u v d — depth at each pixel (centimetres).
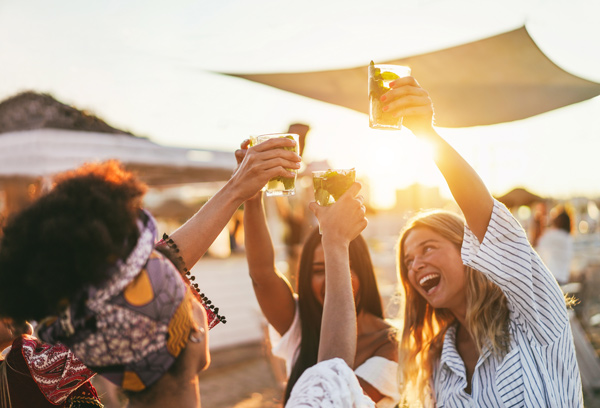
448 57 371
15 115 668
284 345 214
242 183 135
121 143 671
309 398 107
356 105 462
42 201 93
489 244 154
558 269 727
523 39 337
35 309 92
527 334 167
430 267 184
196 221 133
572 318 595
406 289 203
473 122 438
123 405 106
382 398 178
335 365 113
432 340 198
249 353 782
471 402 171
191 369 101
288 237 798
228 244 884
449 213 191
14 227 91
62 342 96
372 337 194
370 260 203
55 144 627
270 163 133
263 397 582
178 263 113
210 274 809
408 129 145
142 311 92
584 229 1920
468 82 395
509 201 1452
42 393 131
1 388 131
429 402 192
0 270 90
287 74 422
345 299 127
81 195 92
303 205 813
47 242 87
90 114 682
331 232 133
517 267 155
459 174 144
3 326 138
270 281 201
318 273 203
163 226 941
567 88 382
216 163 750
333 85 436
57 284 87
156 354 95
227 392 601
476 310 175
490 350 170
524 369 163
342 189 144
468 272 181
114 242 90
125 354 93
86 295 89
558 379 163
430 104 137
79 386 136
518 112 418
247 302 845
